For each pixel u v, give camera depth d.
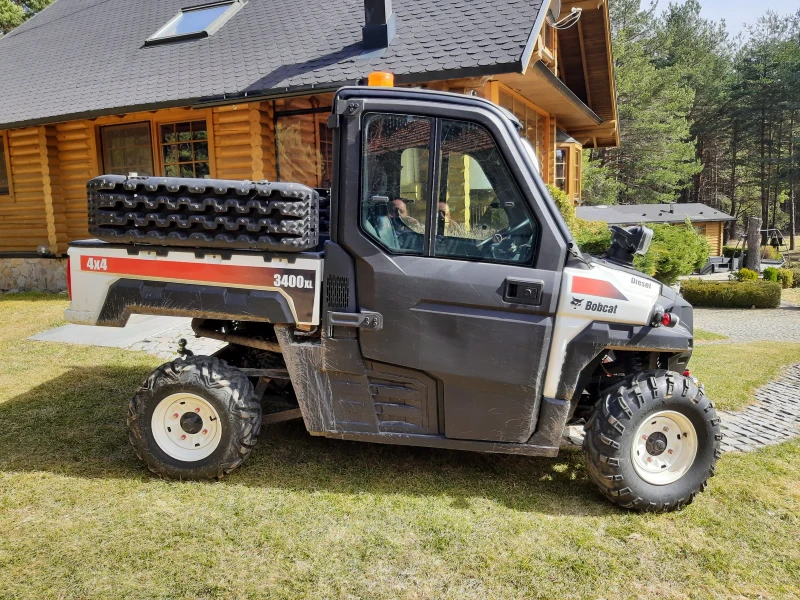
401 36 9.02
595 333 3.21
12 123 10.49
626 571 2.77
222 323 4.18
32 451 3.98
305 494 3.42
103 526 3.06
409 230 3.22
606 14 12.27
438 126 3.15
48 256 11.29
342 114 3.16
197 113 10.20
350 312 3.27
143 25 13.23
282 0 12.32
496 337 3.19
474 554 2.87
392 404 3.42
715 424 3.32
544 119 12.45
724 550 2.95
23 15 23.97
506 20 8.54
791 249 41.47
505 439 3.33
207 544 2.91
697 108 42.34
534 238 3.18
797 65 37.91
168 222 3.30
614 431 3.22
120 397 5.08
